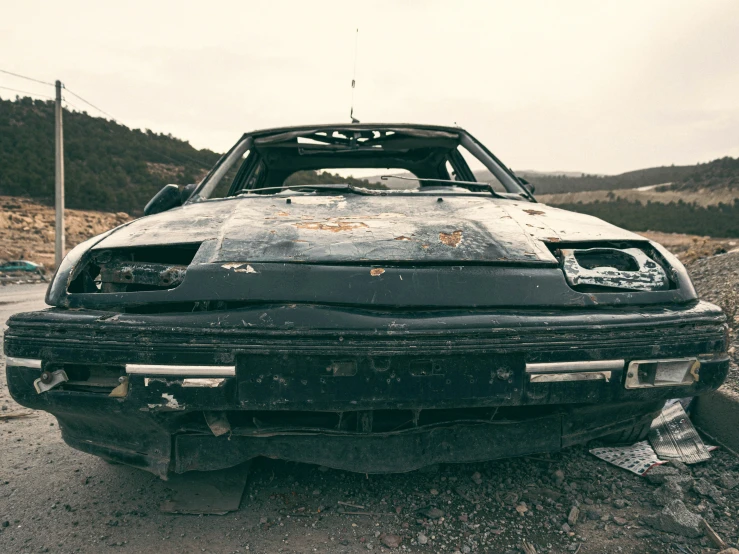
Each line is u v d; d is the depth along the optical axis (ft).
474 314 4.52
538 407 5.29
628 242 5.47
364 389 4.44
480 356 4.49
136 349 4.41
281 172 10.67
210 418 4.69
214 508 5.32
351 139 9.50
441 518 5.16
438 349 4.38
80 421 5.12
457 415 5.16
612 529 4.96
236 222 5.64
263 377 4.42
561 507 5.36
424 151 10.10
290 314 4.41
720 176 639.35
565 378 4.57
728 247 27.02
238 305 4.67
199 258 4.90
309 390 4.44
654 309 4.88
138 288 5.12
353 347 4.34
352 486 5.78
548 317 4.56
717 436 6.86
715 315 4.87
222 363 4.40
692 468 6.16
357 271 4.69
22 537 4.95
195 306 4.72
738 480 5.78
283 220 5.74
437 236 5.28
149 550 4.69
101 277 5.15
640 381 4.73
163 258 5.61
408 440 4.96
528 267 4.94
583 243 5.40
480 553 4.63
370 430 4.84
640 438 6.68
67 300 4.86
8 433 7.81
